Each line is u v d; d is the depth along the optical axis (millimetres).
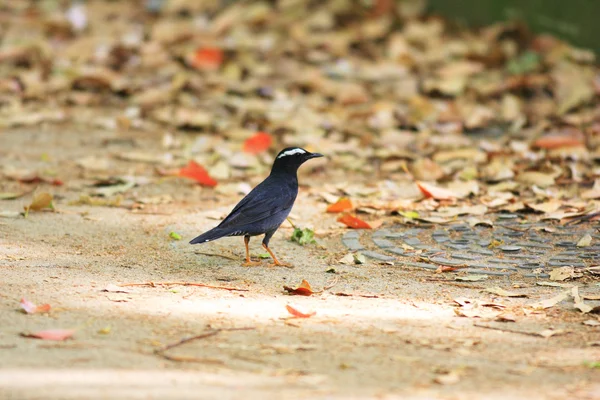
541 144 15469
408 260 10758
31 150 15617
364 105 18453
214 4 25062
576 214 12023
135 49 21641
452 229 11844
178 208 12891
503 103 18094
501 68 20547
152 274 10070
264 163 15133
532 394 6777
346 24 23625
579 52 20703
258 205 10539
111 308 8734
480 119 17156
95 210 12672
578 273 10094
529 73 19734
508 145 15906
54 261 10336
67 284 9453
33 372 6918
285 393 6641
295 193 11055
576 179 13844
